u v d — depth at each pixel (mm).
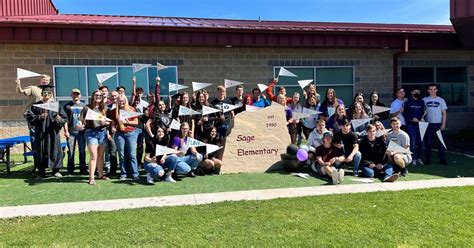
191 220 5121
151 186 7137
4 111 10898
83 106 8000
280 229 4750
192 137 8320
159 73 11812
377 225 4848
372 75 13508
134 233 4664
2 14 12047
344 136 8023
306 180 7582
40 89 8266
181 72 11992
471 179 7496
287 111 9383
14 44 10859
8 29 10266
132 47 11625
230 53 12328
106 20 11750
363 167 7879
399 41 12984
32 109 7859
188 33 11375
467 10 11875
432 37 13273
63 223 5074
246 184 7266
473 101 14633
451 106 14430
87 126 7473
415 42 13180
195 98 8938
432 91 9281
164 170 7535
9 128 10945
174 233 4652
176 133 7957
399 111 9508
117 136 7676
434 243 4289
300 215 5273
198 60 12102
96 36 10797
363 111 8852
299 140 9812
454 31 13391
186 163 7738
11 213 5562
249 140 8453
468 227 4750
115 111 7715
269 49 12602
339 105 8602
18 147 11125
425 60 14086
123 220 5152
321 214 5309
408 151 7695
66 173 8336
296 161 8258
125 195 6531
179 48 11945
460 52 14430
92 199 6312
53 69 11133
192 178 7809
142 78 11719
